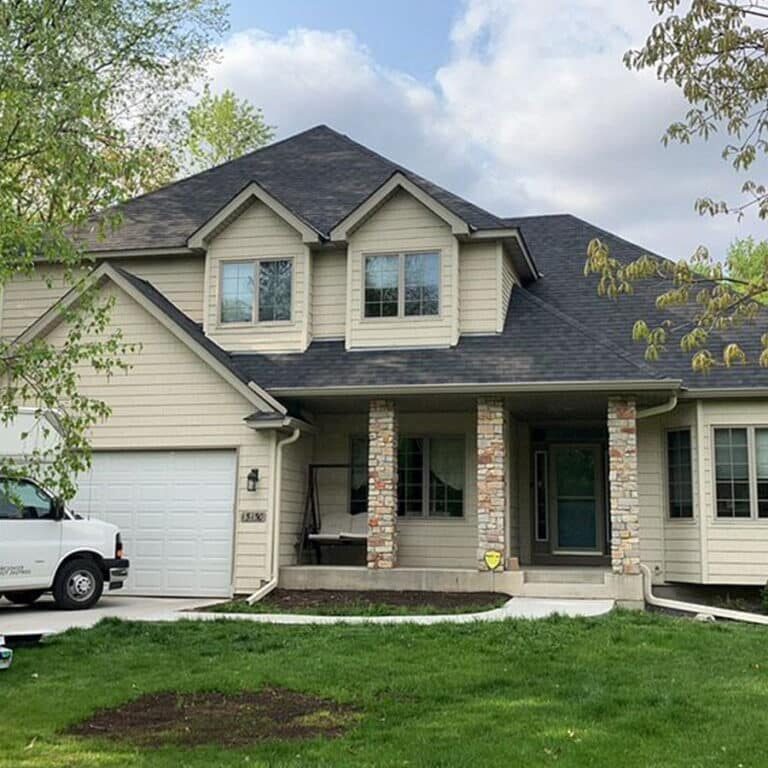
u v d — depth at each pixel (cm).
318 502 1708
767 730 635
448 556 1653
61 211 991
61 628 1100
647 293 1803
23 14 1051
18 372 916
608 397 1483
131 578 1536
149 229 1841
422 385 1494
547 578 1466
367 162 1988
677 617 1248
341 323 1705
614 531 1431
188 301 1783
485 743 605
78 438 931
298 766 556
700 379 1552
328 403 1628
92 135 1005
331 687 776
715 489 1536
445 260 1645
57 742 618
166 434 1551
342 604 1359
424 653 909
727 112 859
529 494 1778
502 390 1461
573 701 721
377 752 588
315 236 1691
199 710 711
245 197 1720
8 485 997
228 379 1532
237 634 1028
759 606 1500
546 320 1644
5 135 965
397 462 1631
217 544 1519
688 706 699
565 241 2019
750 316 909
